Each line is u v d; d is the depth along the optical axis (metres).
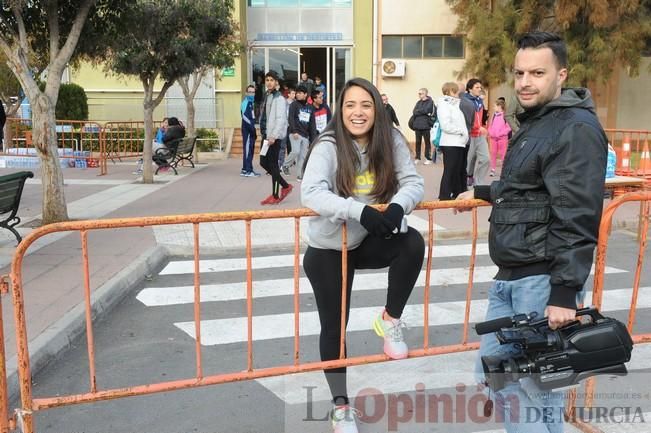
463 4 18.03
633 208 9.74
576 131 2.31
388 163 3.09
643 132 11.50
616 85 19.16
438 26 21.95
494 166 14.59
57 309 5.05
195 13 13.34
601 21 15.01
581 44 15.91
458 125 9.88
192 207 10.27
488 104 21.56
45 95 8.31
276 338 4.81
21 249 2.79
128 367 4.26
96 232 8.24
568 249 2.31
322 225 3.10
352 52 23.02
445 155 10.02
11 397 3.74
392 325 3.27
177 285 6.29
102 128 17.72
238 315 5.35
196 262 3.09
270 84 10.55
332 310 3.20
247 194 11.73
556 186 2.32
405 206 2.96
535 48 2.45
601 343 2.41
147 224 3.00
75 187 12.90
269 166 10.45
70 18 8.91
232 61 17.61
